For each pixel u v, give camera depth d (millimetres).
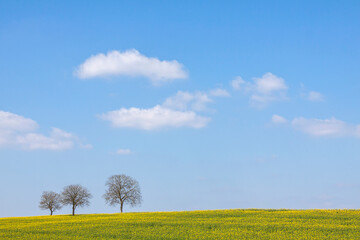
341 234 33469
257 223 40812
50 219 57031
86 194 78750
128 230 38344
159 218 47969
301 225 38719
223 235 33781
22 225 47062
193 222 42531
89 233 37125
